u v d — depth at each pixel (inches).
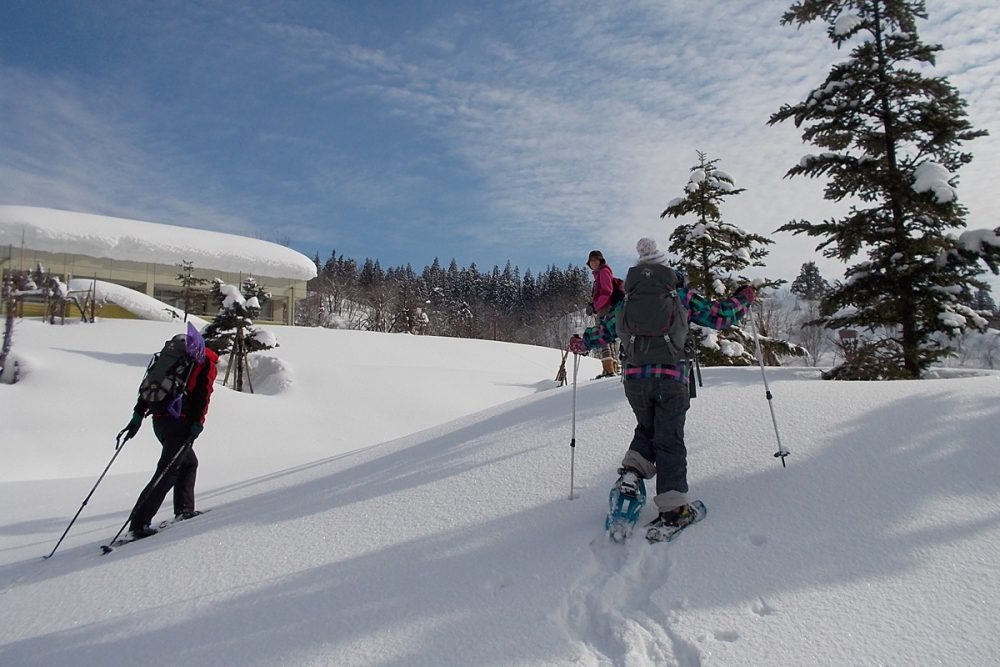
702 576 103.8
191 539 164.2
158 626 113.3
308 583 121.9
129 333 809.5
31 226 1104.2
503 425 215.6
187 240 1304.1
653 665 85.1
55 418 462.3
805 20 377.1
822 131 355.9
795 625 88.4
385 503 161.2
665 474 123.2
